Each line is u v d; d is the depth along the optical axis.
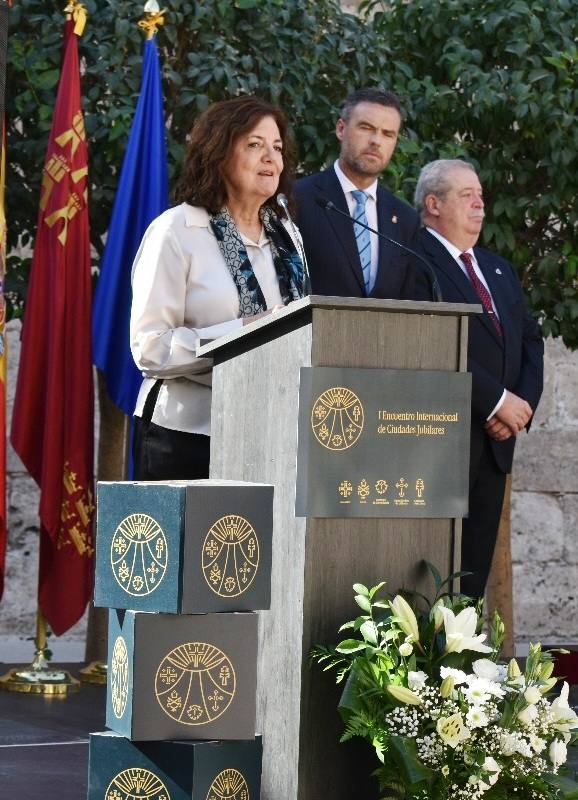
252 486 3.54
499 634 3.85
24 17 7.46
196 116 7.59
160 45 7.59
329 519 3.60
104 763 3.53
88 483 7.23
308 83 7.51
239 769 3.52
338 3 8.07
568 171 7.70
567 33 7.81
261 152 4.98
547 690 3.67
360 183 5.95
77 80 7.14
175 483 3.55
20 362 7.20
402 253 5.91
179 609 3.46
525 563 10.31
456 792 3.44
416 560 3.68
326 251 5.78
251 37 7.43
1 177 6.73
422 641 3.65
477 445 5.95
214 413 4.30
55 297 7.11
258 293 5.01
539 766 3.54
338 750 3.61
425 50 8.18
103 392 7.94
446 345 3.68
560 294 8.03
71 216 7.14
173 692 3.49
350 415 3.58
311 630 3.58
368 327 3.61
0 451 6.96
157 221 5.02
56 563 7.16
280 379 3.76
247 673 3.54
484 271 6.41
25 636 9.24
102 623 7.67
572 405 10.45
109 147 7.50
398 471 3.62
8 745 5.68
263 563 3.56
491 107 7.74
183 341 4.80
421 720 3.50
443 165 6.43
